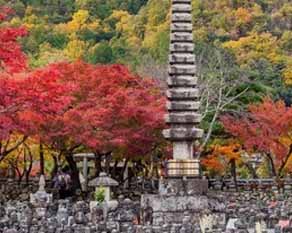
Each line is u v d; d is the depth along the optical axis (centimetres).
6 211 4738
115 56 14138
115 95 6306
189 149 5572
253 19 15388
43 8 16100
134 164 8862
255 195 7100
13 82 5041
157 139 6569
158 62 9750
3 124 5278
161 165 8050
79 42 14762
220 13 15462
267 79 11919
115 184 5266
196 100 5628
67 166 7938
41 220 4359
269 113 7844
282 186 7988
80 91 6425
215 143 8206
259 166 10138
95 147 6350
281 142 8081
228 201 5809
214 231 3991
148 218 4941
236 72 8700
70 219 4353
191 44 5694
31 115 5750
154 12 15400
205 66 9544
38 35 14925
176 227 4009
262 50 13825
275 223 4353
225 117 7900
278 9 15975
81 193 6856
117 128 6356
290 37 14825
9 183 8050
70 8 16400
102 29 15688
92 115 6175
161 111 6438
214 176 9119
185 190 5291
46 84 5156
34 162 9950
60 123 6116
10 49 5097
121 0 16650
